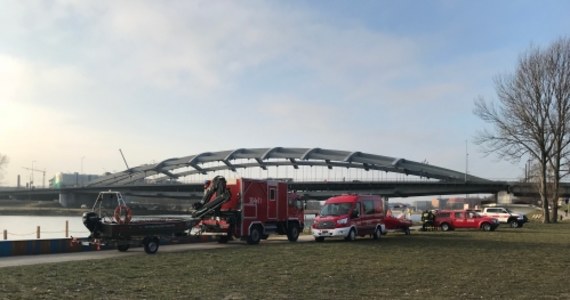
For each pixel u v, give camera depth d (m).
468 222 43.81
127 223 22.58
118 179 156.00
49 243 22.56
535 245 25.92
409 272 15.56
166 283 13.14
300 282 13.49
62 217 111.81
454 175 124.19
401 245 25.77
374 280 13.95
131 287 12.45
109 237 22.19
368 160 136.75
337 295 11.70
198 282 13.35
